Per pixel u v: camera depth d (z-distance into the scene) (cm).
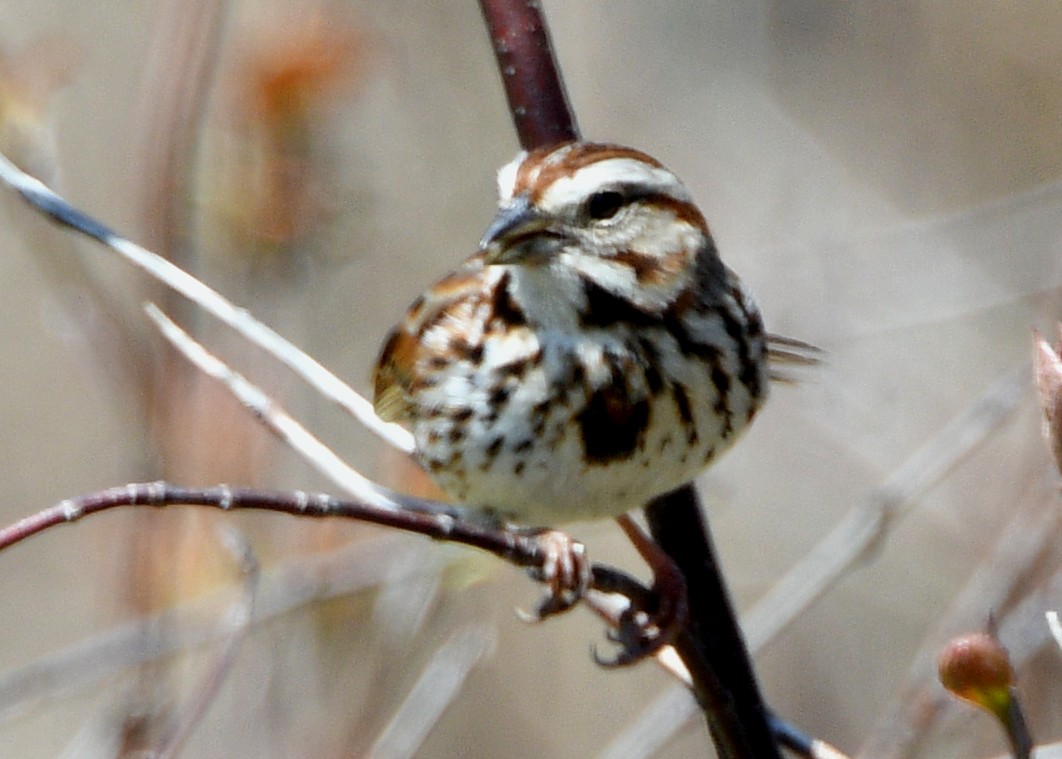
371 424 1045
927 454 1234
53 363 1755
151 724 1105
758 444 1606
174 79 1145
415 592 1227
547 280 979
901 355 1552
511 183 991
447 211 1536
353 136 1528
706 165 1672
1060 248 1489
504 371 986
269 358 1245
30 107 1145
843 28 1728
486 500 1016
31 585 1667
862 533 1205
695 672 970
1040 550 1209
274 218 1198
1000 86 1697
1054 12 1694
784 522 1587
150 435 1150
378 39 1360
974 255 1544
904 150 1692
